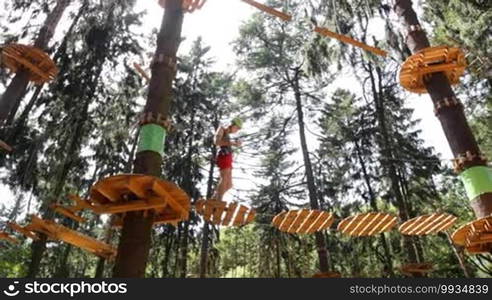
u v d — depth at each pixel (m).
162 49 6.39
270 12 8.55
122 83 16.38
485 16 11.28
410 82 8.38
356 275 20.44
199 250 21.34
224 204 5.99
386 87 19.61
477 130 17.86
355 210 21.05
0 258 19.66
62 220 18.17
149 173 5.12
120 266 4.62
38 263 11.04
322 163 21.36
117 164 18.44
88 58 14.56
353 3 12.41
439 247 20.33
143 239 4.79
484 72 12.01
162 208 4.97
